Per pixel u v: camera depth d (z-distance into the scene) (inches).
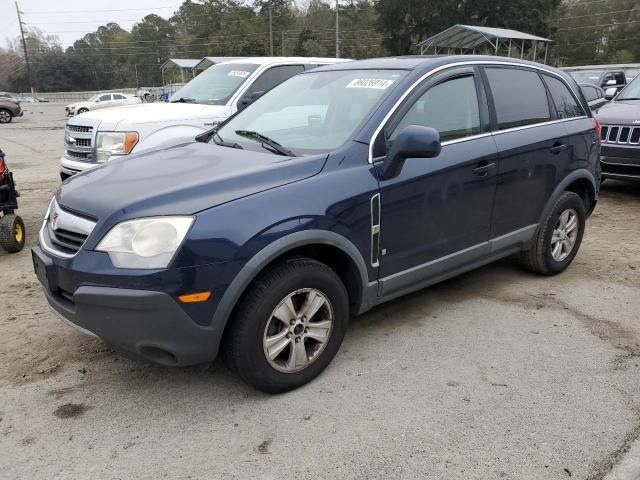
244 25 3125.0
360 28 3125.0
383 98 144.2
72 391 129.3
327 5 3260.3
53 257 119.5
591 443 109.7
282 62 319.0
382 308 173.2
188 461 105.8
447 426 115.0
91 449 109.4
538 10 2196.1
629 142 294.2
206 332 112.4
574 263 213.8
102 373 137.3
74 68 4028.1
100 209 116.6
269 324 120.3
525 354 144.4
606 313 168.9
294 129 155.7
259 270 115.0
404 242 143.0
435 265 152.7
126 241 110.0
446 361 141.1
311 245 127.5
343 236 128.0
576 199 195.0
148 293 106.9
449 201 151.1
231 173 124.6
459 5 2197.3
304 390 128.6
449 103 155.3
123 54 4089.6
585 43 2856.8
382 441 110.7
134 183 125.6
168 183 122.5
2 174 224.5
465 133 157.9
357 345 149.6
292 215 119.3
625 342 150.7
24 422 118.0
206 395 127.5
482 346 148.9
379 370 136.8
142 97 1616.6
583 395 125.9
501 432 113.1
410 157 132.6
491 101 166.4
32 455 107.8
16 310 174.9
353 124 142.2
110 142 257.0
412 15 2233.0
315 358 130.3
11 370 138.5
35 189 377.4
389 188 136.0
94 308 111.0
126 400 125.7
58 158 561.6
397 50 2347.4
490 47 1274.6
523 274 202.1
